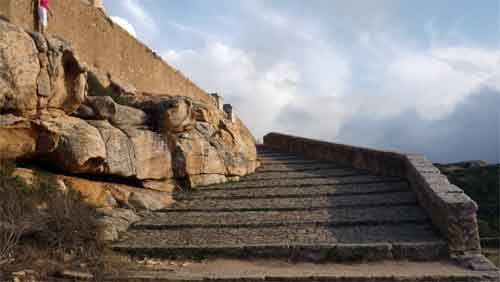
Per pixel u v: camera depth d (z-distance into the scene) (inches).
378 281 272.2
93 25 529.3
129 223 382.9
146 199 427.5
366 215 393.4
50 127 347.9
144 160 447.2
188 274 283.1
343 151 644.1
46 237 289.6
